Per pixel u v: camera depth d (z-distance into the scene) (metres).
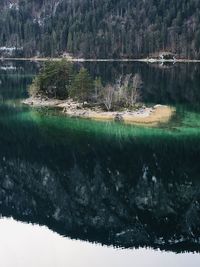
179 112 100.69
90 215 54.62
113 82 138.25
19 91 135.38
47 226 51.25
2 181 68.31
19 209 58.38
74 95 108.62
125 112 99.69
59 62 118.38
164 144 79.56
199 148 77.12
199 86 142.75
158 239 47.31
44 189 65.12
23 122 98.62
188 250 43.72
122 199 59.19
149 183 63.78
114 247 44.84
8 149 81.31
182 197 58.94
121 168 69.75
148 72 187.38
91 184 64.94
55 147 81.56
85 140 84.31
